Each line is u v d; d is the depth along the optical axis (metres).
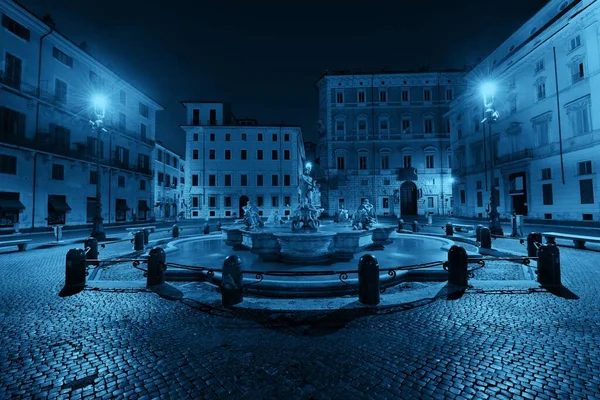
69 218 29.12
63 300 5.86
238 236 13.76
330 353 3.67
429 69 48.81
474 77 42.09
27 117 25.39
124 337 4.20
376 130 48.28
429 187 47.22
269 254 10.13
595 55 22.30
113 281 7.04
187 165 48.97
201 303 5.60
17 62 24.75
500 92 32.53
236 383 3.06
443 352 3.65
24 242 12.91
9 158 23.94
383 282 6.61
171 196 55.72
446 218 37.59
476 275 7.66
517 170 29.91
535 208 27.92
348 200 47.97
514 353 3.60
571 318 4.68
